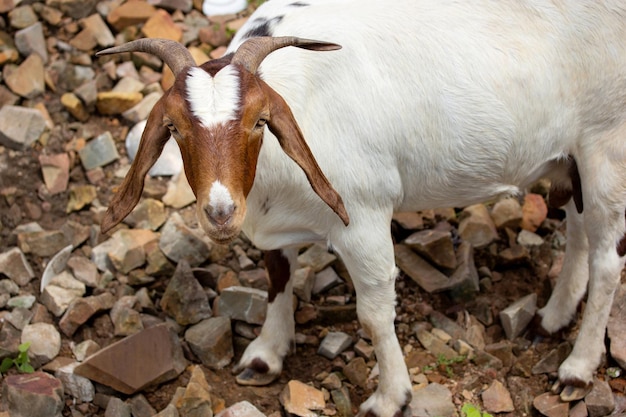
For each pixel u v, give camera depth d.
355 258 2.50
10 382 2.62
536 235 3.00
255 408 2.54
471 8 2.49
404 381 2.59
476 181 2.55
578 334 2.67
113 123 3.26
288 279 2.69
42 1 3.46
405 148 2.47
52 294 2.84
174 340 2.74
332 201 2.29
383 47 2.45
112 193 3.11
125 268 2.92
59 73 3.32
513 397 2.67
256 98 2.18
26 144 3.15
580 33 2.48
